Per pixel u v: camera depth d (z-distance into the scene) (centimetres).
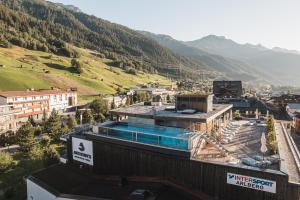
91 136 3253
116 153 3066
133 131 2973
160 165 2762
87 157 3350
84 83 16825
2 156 4719
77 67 19050
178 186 2667
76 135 3506
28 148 5769
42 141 6084
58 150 5972
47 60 19838
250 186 2325
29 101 9812
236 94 11700
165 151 2698
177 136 2809
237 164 2472
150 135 2853
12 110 8706
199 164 2547
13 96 9144
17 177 4381
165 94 16600
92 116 8325
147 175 2856
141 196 2564
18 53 19612
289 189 2181
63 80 15925
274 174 2220
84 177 3294
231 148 3191
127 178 2986
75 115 8831
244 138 3628
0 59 16250
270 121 3878
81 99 14038
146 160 2848
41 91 11031
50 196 3023
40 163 4819
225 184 2438
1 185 4138
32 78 14588
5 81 13050
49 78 15438
